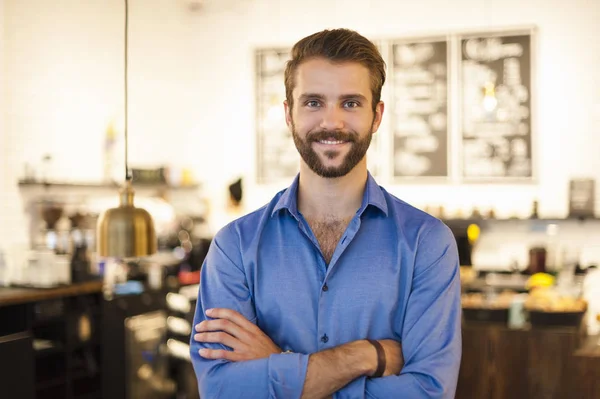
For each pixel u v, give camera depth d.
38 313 4.41
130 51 6.27
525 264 5.97
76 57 5.63
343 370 1.55
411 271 1.64
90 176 5.77
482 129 6.10
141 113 6.41
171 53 6.80
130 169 6.11
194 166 6.97
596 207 5.82
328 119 1.55
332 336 1.62
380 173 6.35
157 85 6.61
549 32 5.93
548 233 5.92
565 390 3.75
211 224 6.90
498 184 6.07
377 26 6.35
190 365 5.19
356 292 1.63
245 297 1.68
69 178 5.54
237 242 1.71
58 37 5.45
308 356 1.55
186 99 6.98
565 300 4.05
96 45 5.86
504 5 6.02
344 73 1.55
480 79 6.09
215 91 6.90
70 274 4.65
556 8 5.91
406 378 1.57
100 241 3.16
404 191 6.30
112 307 4.82
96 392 4.78
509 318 4.04
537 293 4.38
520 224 5.99
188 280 5.73
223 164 6.88
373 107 1.62
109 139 5.98
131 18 6.27
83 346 4.69
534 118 5.98
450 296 1.65
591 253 5.82
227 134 6.86
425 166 6.24
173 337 5.22
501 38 6.04
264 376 1.55
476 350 3.90
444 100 6.18
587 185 5.72
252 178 6.79
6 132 4.95
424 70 6.23
